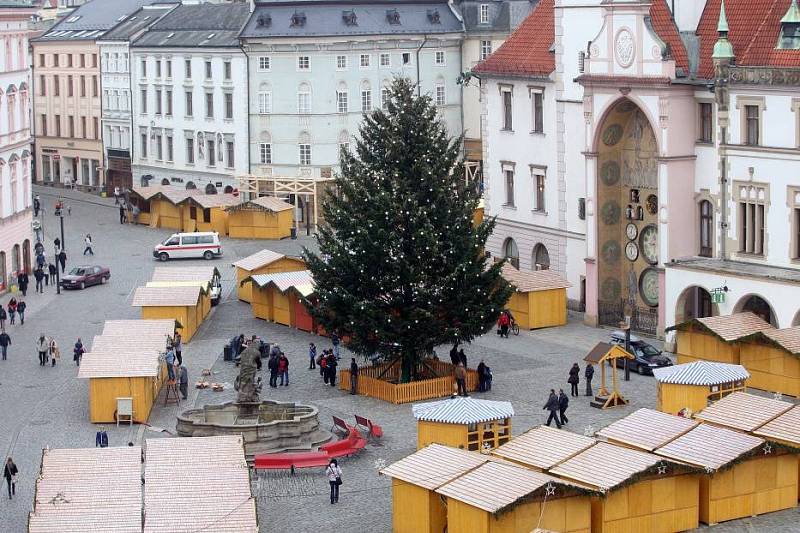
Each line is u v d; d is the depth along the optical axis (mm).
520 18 172875
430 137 97875
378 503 76312
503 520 65812
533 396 95812
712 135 106375
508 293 98062
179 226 170625
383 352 97375
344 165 101750
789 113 100500
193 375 104000
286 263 126750
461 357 100312
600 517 68688
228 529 65625
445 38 173250
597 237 114688
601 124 112375
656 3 110438
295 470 81875
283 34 168750
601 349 92875
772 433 74375
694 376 86312
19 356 111000
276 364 100312
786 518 72875
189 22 186625
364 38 169000
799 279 97562
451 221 97062
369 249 95250
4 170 137250
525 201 127625
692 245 108562
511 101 128250
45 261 149750
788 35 102562
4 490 79062
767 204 102750
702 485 71875
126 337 99562
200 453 73375
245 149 174750
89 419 93188
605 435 75312
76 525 65688
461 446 80000
